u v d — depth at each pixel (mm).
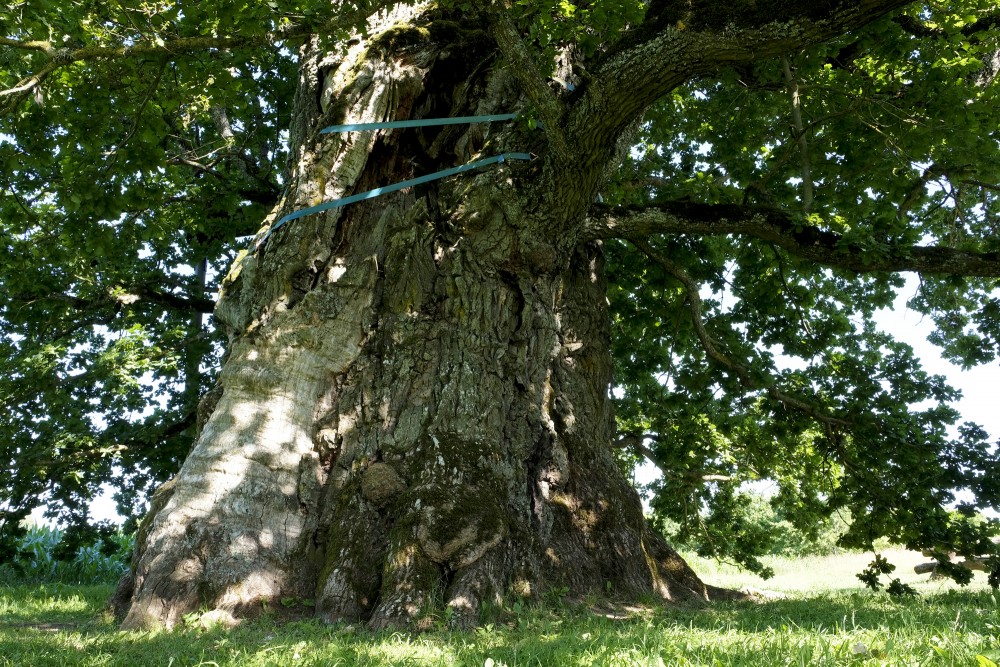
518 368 8289
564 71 10078
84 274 14188
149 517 7664
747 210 9461
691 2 7059
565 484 8539
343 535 7113
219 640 5539
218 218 14586
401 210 8922
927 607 6422
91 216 10102
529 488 8031
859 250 9000
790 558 29094
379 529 7129
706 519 15578
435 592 6418
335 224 8516
